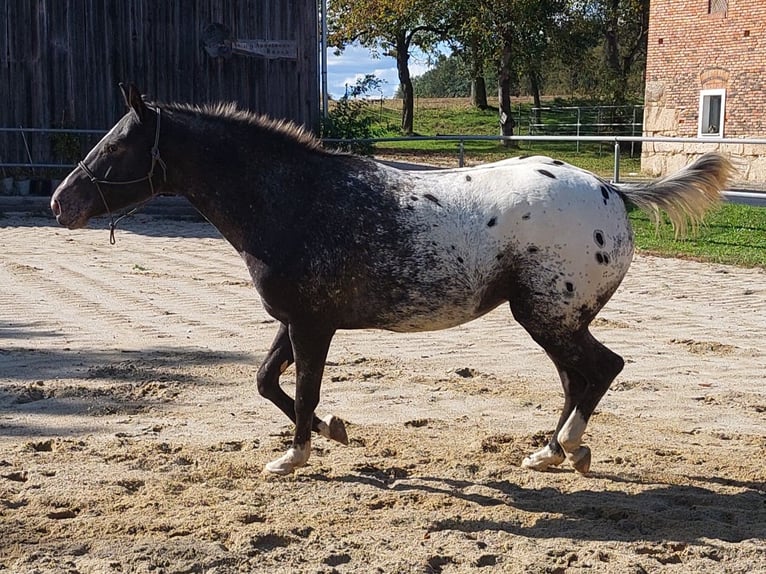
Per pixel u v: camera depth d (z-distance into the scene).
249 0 22.50
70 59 21.77
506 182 5.73
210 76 22.45
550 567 4.70
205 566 4.66
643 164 33.12
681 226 6.12
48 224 19.39
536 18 44.34
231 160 5.84
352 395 8.02
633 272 14.66
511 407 7.71
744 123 29.94
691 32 31.28
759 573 4.69
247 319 10.91
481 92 63.56
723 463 6.40
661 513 5.48
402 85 53.47
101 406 7.59
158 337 9.95
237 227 5.83
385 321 5.81
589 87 57.03
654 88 32.72
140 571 4.59
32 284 12.93
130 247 16.73
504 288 5.73
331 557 4.79
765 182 28.78
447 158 38.84
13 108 21.72
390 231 5.64
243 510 5.38
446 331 10.52
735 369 9.01
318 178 5.80
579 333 5.76
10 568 4.62
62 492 5.64
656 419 7.47
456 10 45.78
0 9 21.41
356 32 49.31
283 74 22.95
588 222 5.63
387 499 5.65
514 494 5.82
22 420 7.23
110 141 5.94
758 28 29.20
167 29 22.09
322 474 6.11
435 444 6.74
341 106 24.78
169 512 5.36
